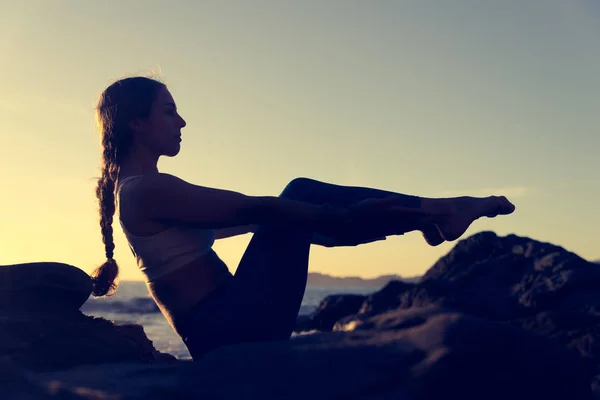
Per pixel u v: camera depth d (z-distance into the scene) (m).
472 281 16.84
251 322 2.49
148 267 2.57
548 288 14.86
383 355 2.03
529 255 17.31
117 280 3.34
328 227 2.55
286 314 2.55
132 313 38.06
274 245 2.58
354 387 1.95
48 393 2.06
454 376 1.93
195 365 2.18
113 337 3.23
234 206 2.46
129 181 2.59
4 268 3.21
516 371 2.00
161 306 2.64
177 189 2.46
